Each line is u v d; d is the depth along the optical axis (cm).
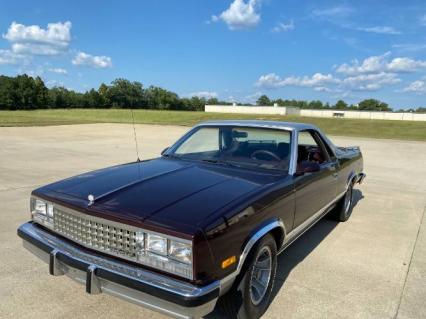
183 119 4291
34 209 330
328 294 364
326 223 596
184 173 355
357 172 636
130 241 260
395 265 437
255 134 423
